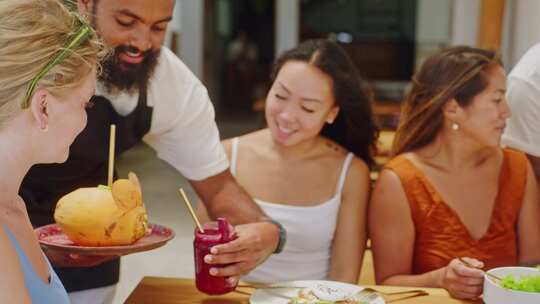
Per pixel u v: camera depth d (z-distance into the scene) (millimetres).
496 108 1696
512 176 1789
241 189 1632
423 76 1794
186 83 1594
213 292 1288
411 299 1349
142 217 1191
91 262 1223
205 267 1273
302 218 1792
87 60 914
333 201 1815
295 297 1312
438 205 1737
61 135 910
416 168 1770
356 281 1802
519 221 1806
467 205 1753
